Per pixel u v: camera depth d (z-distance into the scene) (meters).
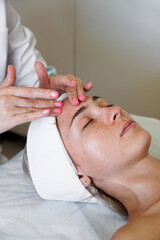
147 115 2.99
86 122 1.05
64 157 1.08
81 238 1.04
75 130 1.06
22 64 1.51
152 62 2.87
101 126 1.05
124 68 2.91
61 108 1.12
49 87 1.30
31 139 1.16
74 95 1.12
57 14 2.71
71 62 2.88
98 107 1.10
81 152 1.06
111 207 1.15
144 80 2.93
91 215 1.13
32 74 1.56
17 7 2.60
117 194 1.12
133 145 1.00
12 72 1.06
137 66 2.90
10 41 1.46
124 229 0.92
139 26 2.81
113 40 2.85
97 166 1.05
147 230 0.90
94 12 2.79
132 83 2.94
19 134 2.73
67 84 1.16
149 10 2.79
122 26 2.82
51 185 1.14
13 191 1.26
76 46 2.84
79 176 1.13
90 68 2.92
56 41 2.77
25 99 1.02
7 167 1.40
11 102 1.00
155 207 1.00
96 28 2.82
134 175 1.07
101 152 1.02
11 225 1.10
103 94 2.99
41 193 1.19
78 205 1.19
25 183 1.31
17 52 1.49
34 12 2.65
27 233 1.06
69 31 2.79
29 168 1.18
